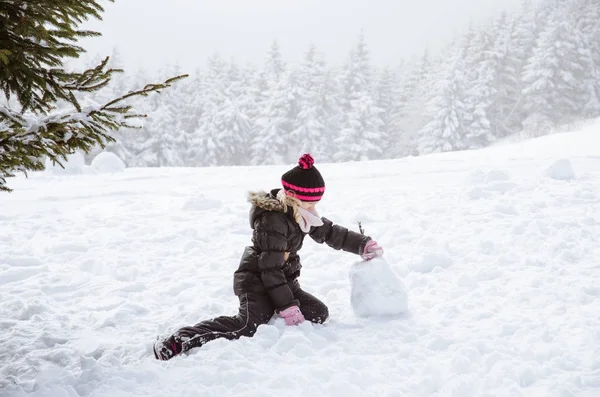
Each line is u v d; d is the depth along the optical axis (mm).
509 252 4949
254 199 3551
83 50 3000
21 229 7156
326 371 2906
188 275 5160
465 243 5445
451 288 4273
